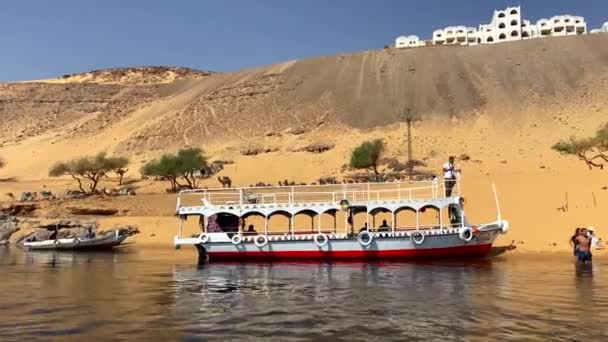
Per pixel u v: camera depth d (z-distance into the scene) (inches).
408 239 1269.7
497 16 7623.0
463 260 1252.5
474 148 4234.7
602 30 7283.5
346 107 5615.2
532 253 1325.0
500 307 681.6
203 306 714.2
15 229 2335.1
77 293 837.2
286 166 3927.2
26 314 661.3
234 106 6122.1
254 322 609.6
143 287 902.4
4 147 6530.5
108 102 7760.8
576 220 1485.0
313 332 561.6
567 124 4512.8
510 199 1771.7
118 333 560.7
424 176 3107.8
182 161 3388.3
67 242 1897.1
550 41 6318.9
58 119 7381.9
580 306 682.8
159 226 2203.5
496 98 5300.2
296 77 6486.2
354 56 6835.6
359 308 688.4
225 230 1402.6
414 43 7554.1
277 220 1854.1
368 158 3348.9
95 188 3560.5
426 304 709.9
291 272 1089.4
